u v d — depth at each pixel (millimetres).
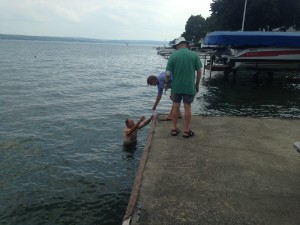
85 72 35250
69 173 7262
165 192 4090
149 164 4934
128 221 3463
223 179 4465
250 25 37219
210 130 6758
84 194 6336
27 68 37406
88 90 20875
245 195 4035
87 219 5516
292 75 28891
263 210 3701
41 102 15836
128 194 6363
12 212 5668
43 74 30938
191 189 4172
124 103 16422
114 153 8539
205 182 4371
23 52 86750
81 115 13078
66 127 11062
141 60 69438
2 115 12641
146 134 10109
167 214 3607
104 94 19344
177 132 6352
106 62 58375
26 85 22156
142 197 3959
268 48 20938
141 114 13883
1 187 6520
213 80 24984
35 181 6832
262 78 26359
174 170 4734
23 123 11477
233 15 36875
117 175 7207
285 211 3686
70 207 5863
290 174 4664
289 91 20672
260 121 7598
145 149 5512
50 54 83625
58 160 8008
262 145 5879
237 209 3717
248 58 21328
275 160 5176
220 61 25047
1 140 9422
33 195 6250
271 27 37875
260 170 4781
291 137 6391
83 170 7438
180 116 7695
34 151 8594
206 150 5562
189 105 6145
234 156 5312
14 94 18047
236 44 19625
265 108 15500
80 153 8516
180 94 6090
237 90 20766
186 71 5949
